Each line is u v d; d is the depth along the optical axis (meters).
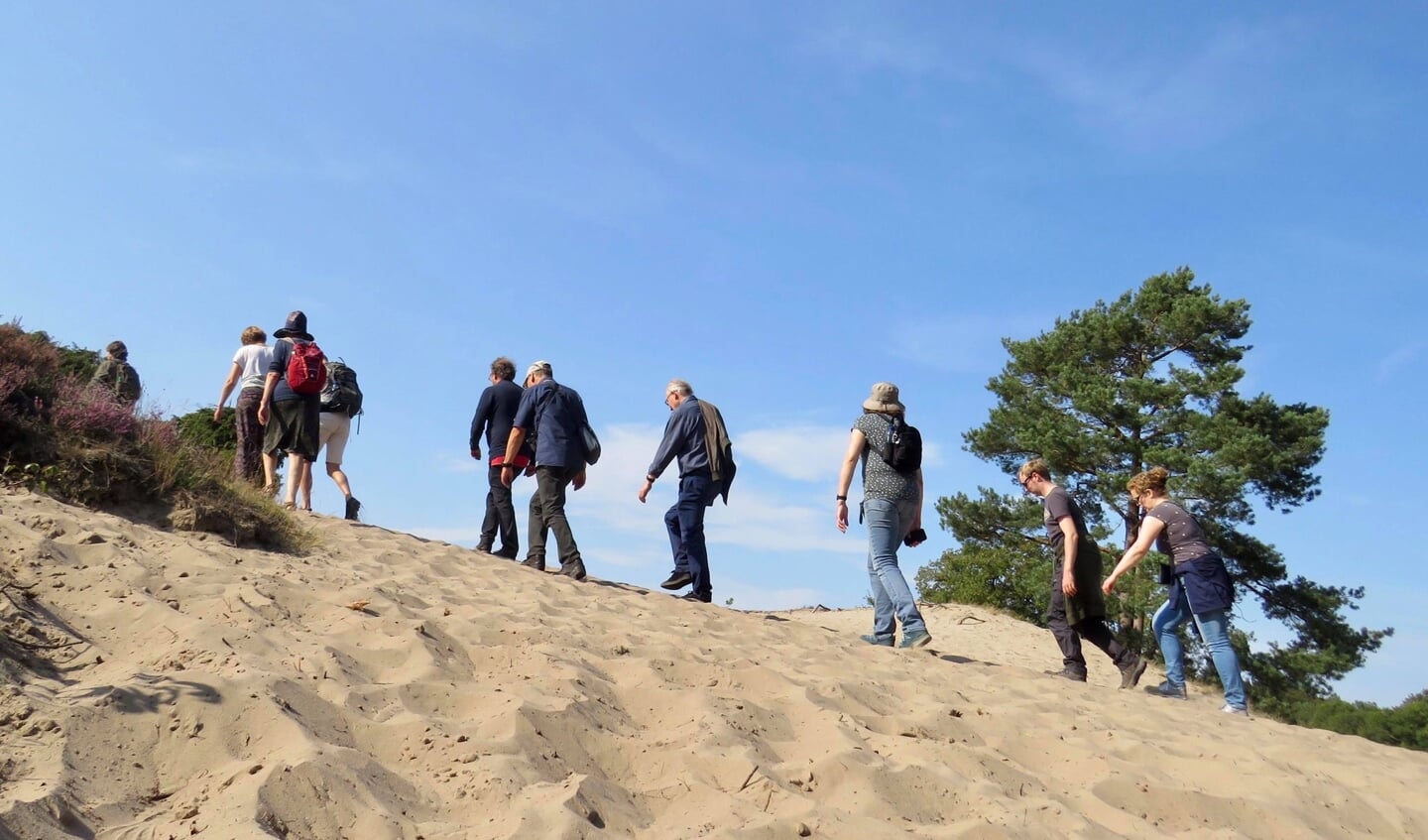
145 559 5.23
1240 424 23.75
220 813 2.90
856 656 7.57
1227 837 4.25
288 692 3.70
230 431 10.73
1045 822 4.03
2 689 3.33
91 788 2.99
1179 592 8.12
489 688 4.32
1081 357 26.45
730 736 4.29
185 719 3.40
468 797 3.35
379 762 3.49
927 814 3.97
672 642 6.32
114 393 7.81
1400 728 20.12
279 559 6.50
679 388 9.75
